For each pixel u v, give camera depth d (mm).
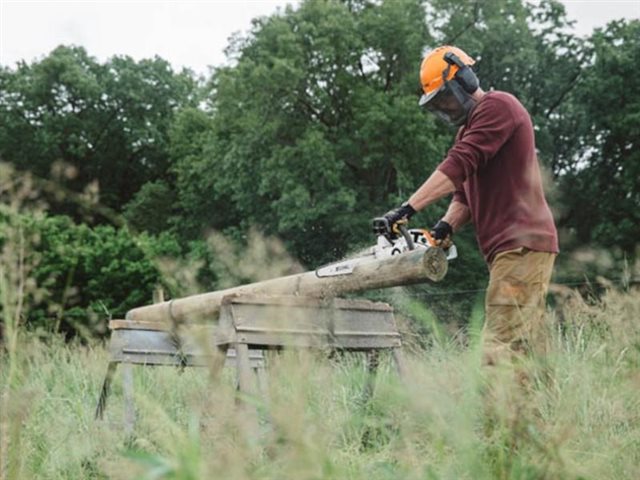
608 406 2131
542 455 1825
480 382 1885
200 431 1822
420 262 3717
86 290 26266
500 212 3902
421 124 30281
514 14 33469
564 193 32719
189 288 2758
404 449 1836
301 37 32000
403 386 1852
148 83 46156
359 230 29562
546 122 33531
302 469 1545
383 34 31750
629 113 31953
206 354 1929
